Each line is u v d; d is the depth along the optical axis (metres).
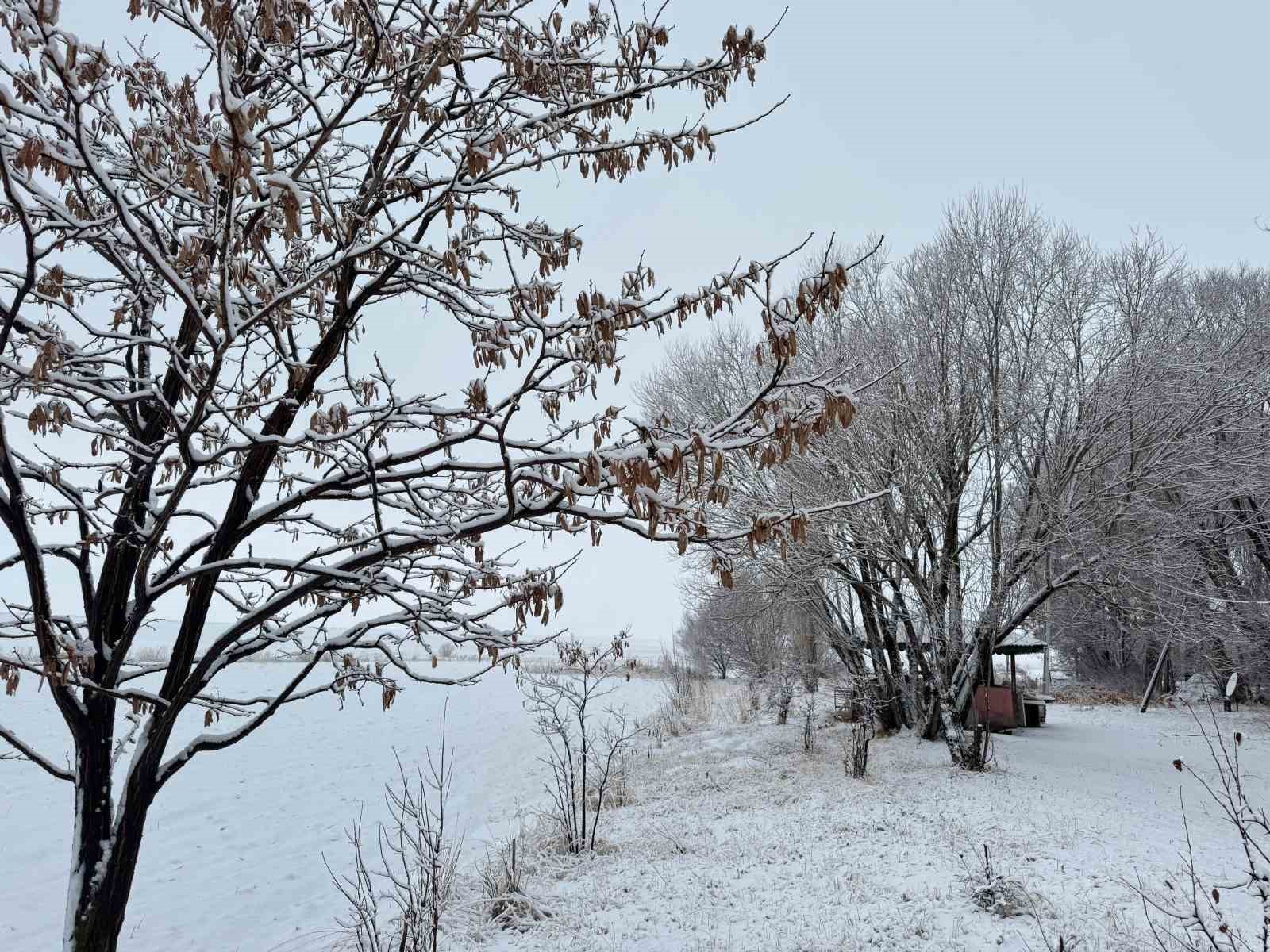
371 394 4.95
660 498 3.38
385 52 3.79
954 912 7.72
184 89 3.76
